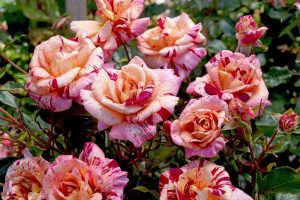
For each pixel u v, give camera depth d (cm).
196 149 68
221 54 75
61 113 75
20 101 88
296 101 103
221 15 114
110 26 78
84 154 69
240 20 80
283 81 98
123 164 77
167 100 70
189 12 116
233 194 67
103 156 69
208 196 66
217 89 73
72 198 66
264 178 74
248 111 70
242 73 73
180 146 73
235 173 77
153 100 70
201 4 114
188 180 67
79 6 108
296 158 96
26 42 132
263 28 79
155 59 81
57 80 71
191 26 81
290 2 104
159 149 75
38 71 72
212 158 77
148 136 69
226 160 77
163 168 79
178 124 69
